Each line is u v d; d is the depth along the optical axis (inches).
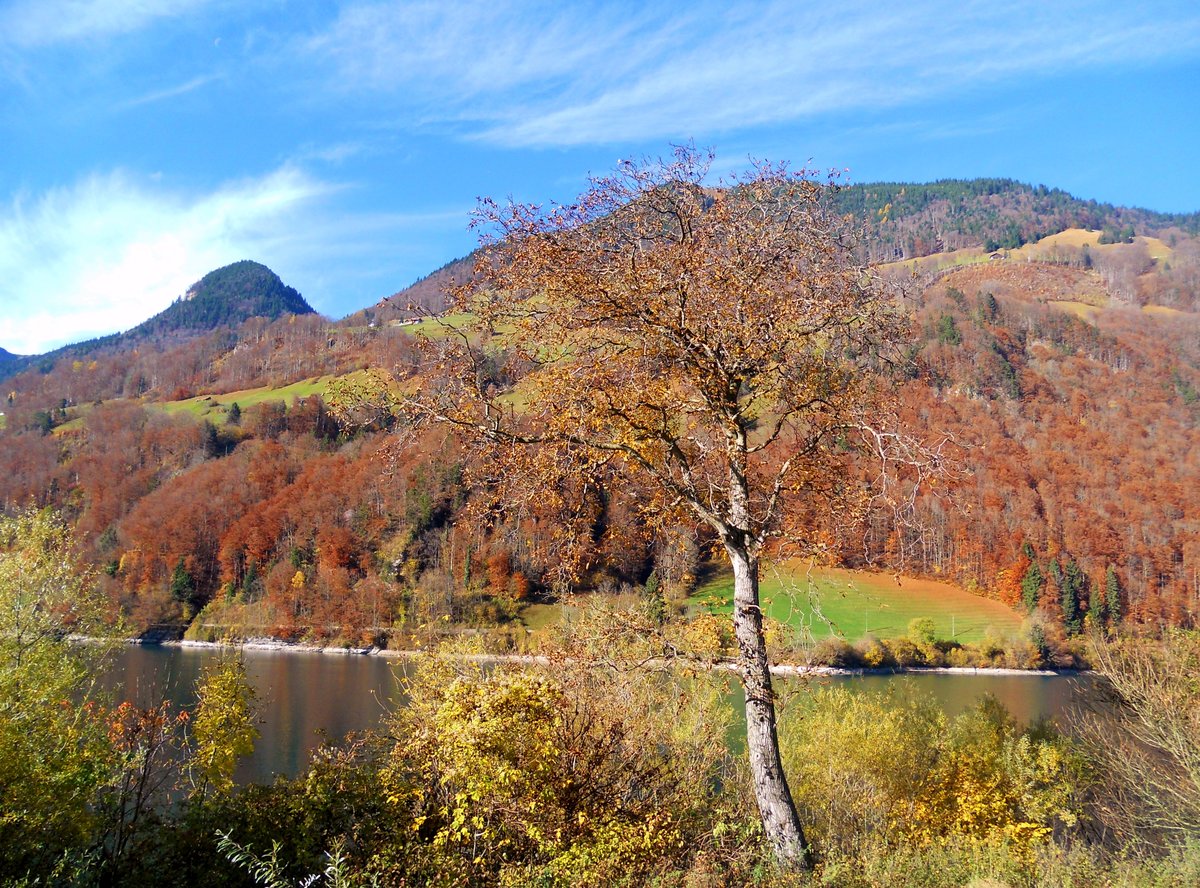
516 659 461.4
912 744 824.3
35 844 322.0
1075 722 848.9
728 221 387.2
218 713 594.2
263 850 347.6
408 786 367.9
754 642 360.2
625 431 376.8
